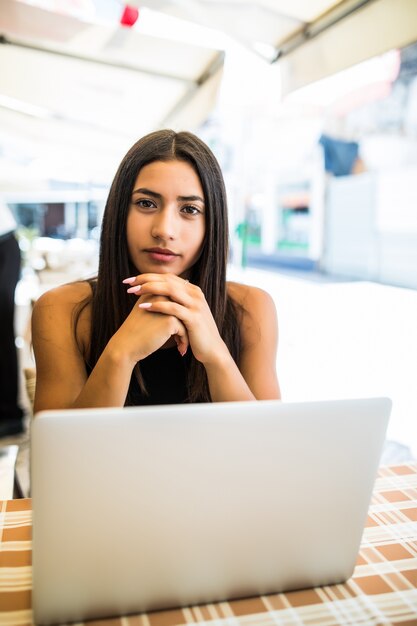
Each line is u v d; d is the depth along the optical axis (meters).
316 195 10.36
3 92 2.66
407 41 1.22
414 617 0.62
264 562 0.62
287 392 3.39
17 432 3.11
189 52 2.05
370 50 1.33
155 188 0.97
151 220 0.99
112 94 2.55
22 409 3.18
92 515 0.53
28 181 3.66
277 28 1.59
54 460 0.50
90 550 0.55
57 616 0.56
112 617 0.59
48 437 0.49
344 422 0.57
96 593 0.57
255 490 0.57
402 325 5.24
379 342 4.59
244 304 1.28
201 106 2.23
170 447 0.52
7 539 0.76
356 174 9.20
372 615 0.62
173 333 0.92
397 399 3.27
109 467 0.52
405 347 4.44
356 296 6.97
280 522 0.60
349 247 9.66
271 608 0.62
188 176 0.98
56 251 3.83
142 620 0.59
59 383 1.07
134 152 1.00
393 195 8.49
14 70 2.40
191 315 0.92
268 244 12.22
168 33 1.91
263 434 0.55
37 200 3.90
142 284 0.93
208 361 0.96
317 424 0.56
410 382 3.56
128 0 1.63
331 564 0.65
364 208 9.20
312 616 0.61
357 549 0.66
